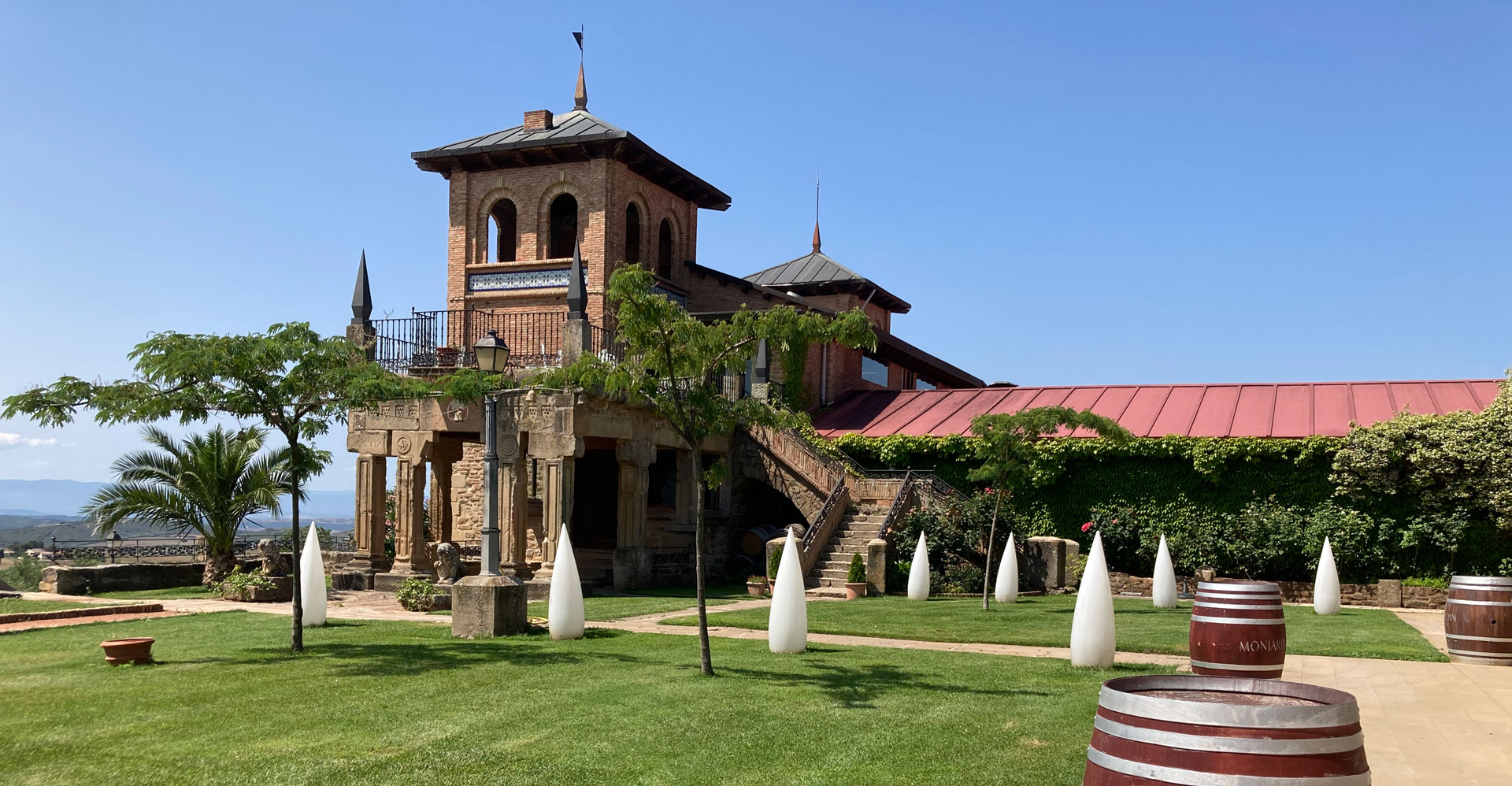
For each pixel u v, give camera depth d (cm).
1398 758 833
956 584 2373
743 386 3097
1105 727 461
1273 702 490
